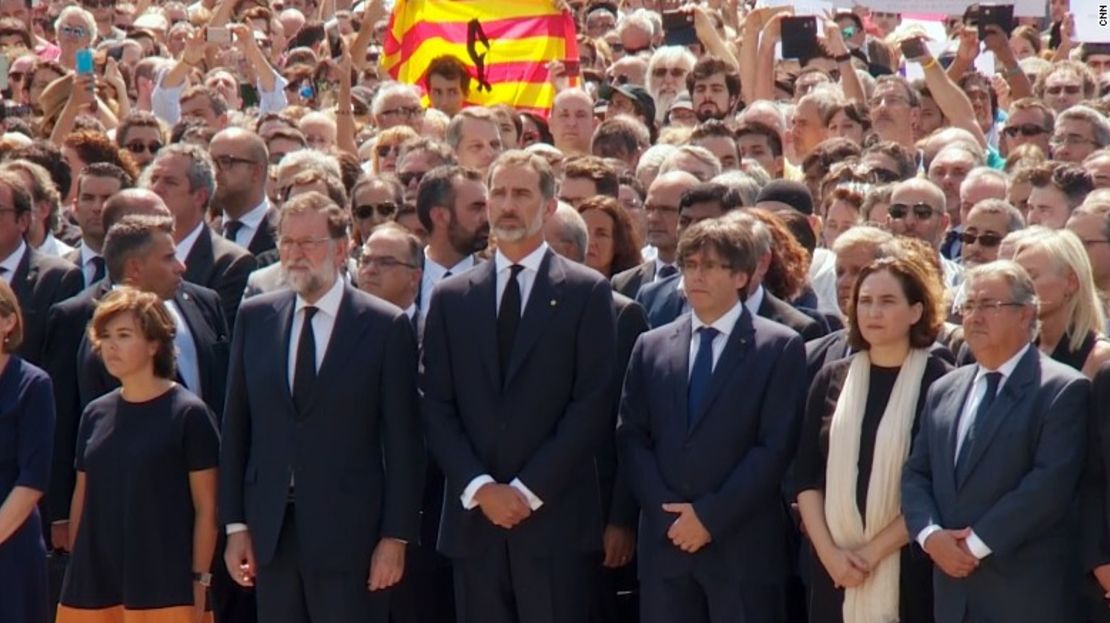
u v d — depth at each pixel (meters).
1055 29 46.62
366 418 20.59
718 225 20.38
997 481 18.38
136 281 22.44
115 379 22.30
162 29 47.12
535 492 20.14
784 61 39.38
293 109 34.78
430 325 20.84
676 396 20.22
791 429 19.92
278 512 20.45
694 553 19.88
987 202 23.48
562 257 21.06
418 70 36.22
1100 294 21.77
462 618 20.72
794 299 22.38
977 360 18.98
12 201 23.88
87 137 28.53
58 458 23.05
